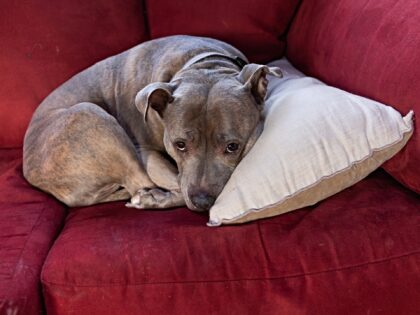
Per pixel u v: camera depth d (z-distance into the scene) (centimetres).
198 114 171
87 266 149
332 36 196
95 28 224
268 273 146
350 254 146
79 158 187
